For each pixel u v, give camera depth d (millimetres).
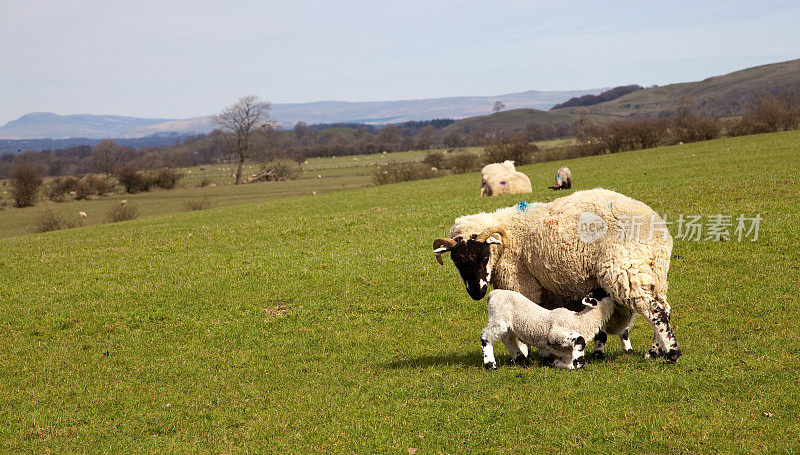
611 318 9422
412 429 7570
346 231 25047
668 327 8516
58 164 199000
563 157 79312
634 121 78375
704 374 8078
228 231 27391
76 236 33438
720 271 15039
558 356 9102
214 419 8984
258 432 8117
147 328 15039
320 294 16625
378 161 155875
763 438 6301
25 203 79812
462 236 10234
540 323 8953
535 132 199750
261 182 110062
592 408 7359
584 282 9250
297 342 13344
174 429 8820
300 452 7305
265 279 18344
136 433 8758
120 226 38625
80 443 8461
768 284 13617
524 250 9930
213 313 15781
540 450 6629
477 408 7812
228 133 117250
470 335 12664
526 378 8641
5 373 12383
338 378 10492
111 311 16281
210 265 20656
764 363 8422
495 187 35344
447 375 9508
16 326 15508
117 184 108562
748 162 39250
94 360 12938
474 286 9914
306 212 38969
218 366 12125
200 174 147625
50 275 20984
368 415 8203
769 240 16547
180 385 11023
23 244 30812
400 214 27766
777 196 21344
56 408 10141
